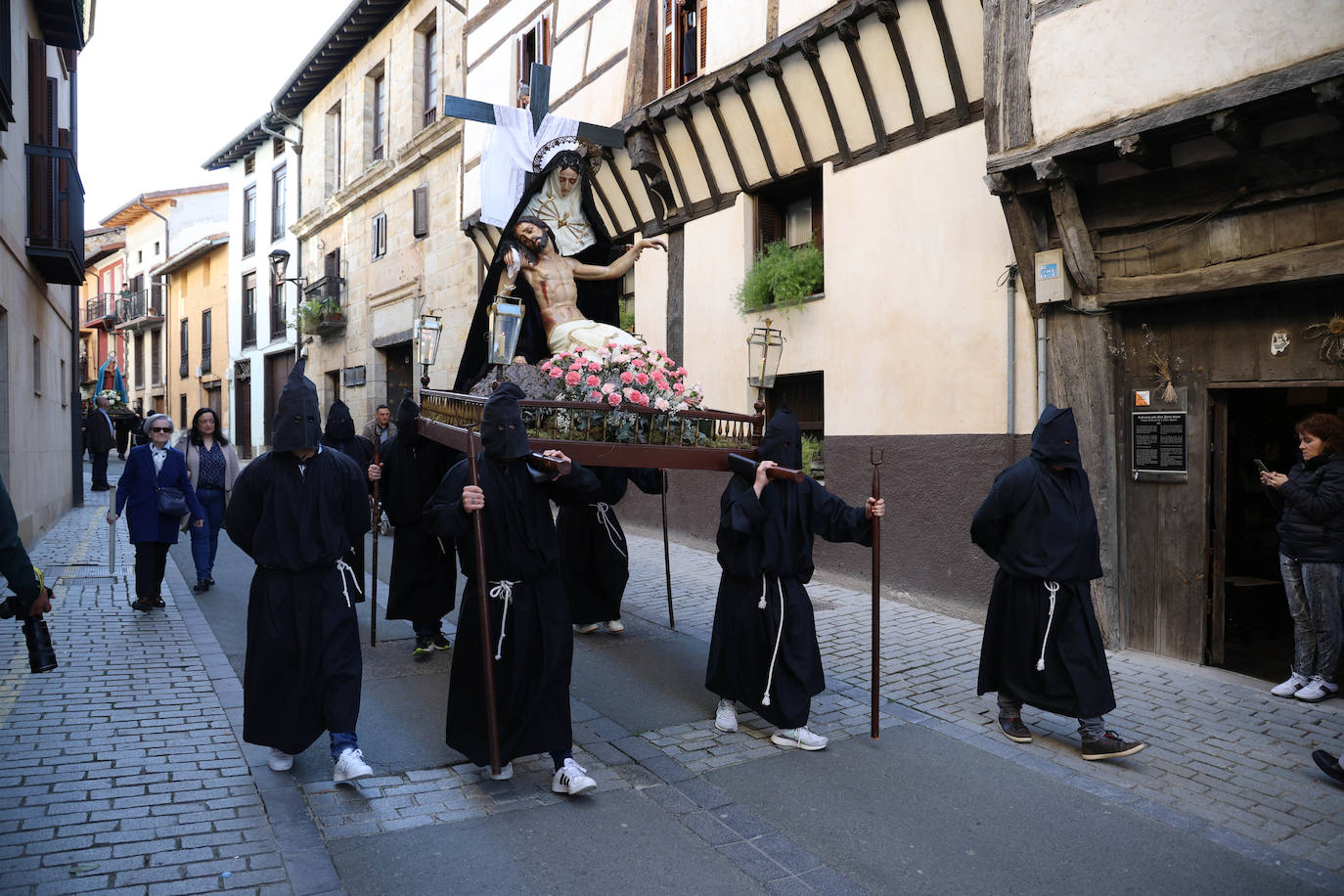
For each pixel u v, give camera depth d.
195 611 7.43
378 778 4.20
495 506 4.05
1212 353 5.93
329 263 21.64
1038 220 6.57
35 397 11.17
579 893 3.25
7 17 8.98
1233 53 5.05
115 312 40.88
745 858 3.53
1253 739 4.78
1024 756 4.58
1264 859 3.56
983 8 6.46
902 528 8.02
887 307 8.13
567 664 4.14
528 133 7.60
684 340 10.78
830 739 4.82
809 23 8.31
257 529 3.98
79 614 7.21
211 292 30.91
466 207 15.18
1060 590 4.55
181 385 34.31
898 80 7.85
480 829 3.73
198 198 36.09
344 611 4.10
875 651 4.80
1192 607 6.10
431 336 7.25
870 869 3.46
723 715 4.97
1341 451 5.24
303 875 3.25
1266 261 5.34
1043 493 4.56
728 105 9.55
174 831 3.55
